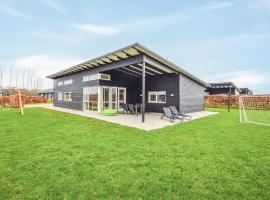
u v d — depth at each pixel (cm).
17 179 312
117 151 466
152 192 278
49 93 4784
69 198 259
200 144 537
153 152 461
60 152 453
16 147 489
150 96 1625
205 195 271
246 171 353
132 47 855
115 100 1548
